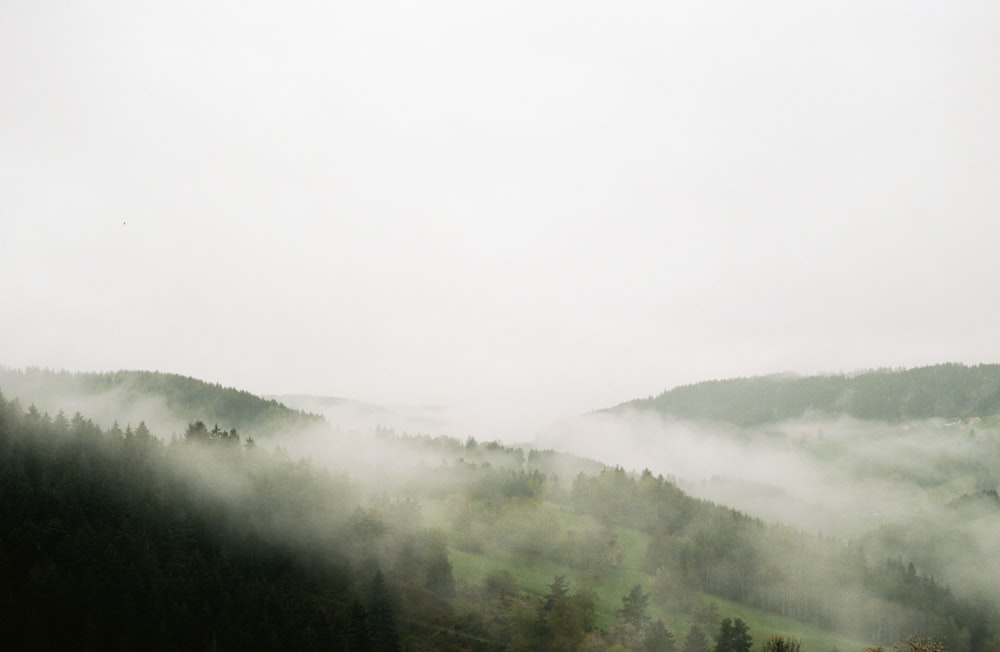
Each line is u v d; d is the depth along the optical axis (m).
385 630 123.94
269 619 116.94
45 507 128.62
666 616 154.75
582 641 133.25
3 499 126.75
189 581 120.38
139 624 108.19
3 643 99.81
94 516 134.25
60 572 112.50
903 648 134.88
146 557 123.25
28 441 152.12
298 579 142.88
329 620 125.75
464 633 137.38
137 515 139.00
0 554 113.69
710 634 150.38
